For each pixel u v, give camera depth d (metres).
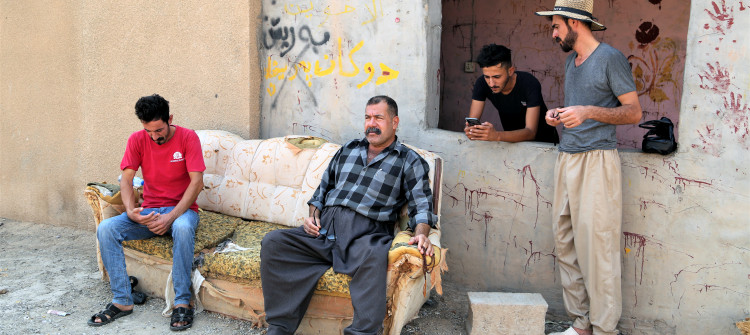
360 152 3.69
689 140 3.32
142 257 3.96
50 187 5.93
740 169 3.21
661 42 5.87
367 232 3.47
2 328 3.55
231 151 4.47
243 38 4.77
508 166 3.88
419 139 4.21
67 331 3.54
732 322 3.33
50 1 5.57
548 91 6.38
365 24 4.34
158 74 5.20
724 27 3.17
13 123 6.07
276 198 4.18
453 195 4.12
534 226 3.85
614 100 3.24
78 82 5.55
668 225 3.43
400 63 4.22
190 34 5.00
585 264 3.38
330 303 3.39
